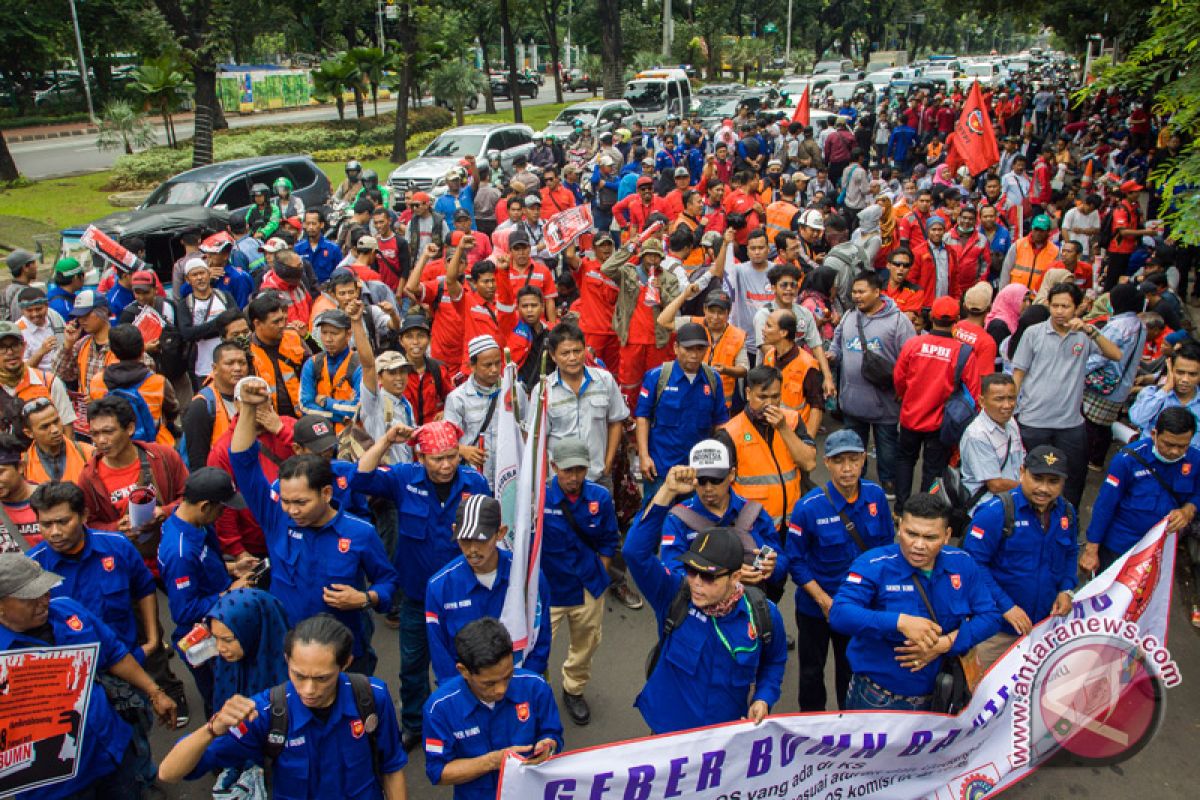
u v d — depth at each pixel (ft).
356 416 21.17
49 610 13.30
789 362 22.49
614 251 28.86
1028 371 23.34
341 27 142.41
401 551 17.13
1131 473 19.08
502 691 11.84
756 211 43.21
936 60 224.12
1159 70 23.58
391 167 99.96
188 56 90.63
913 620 13.73
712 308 23.71
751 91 128.47
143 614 16.46
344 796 11.94
